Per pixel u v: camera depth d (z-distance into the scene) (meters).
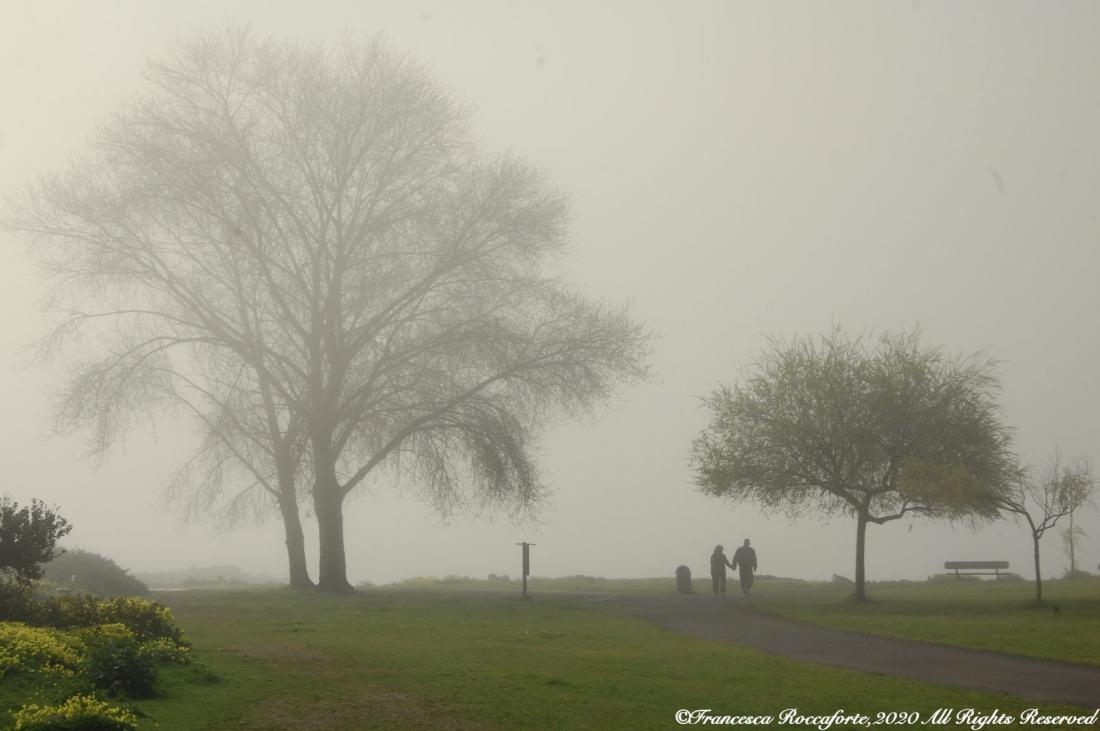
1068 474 35.28
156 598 33.50
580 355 37.28
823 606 31.62
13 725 10.69
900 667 17.86
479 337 36.38
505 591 42.22
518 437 36.81
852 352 33.62
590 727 12.49
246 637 20.42
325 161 36.91
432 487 37.44
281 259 37.28
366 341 36.72
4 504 19.25
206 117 37.06
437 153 38.06
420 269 37.75
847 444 32.50
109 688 12.66
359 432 38.72
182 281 38.03
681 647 20.64
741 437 33.94
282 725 11.92
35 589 19.28
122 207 35.88
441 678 15.49
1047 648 19.98
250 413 41.06
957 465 30.73
